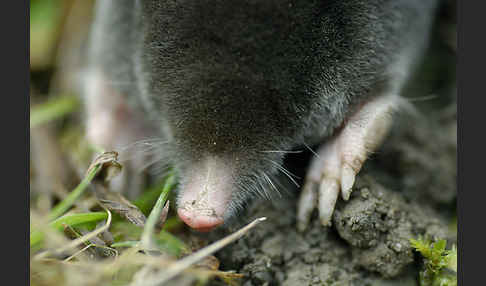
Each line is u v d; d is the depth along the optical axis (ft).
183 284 0.59
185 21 0.59
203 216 0.59
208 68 0.59
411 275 0.60
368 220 0.60
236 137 0.60
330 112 0.62
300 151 0.62
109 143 0.67
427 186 0.65
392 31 0.63
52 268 0.58
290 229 0.62
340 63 0.61
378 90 0.63
